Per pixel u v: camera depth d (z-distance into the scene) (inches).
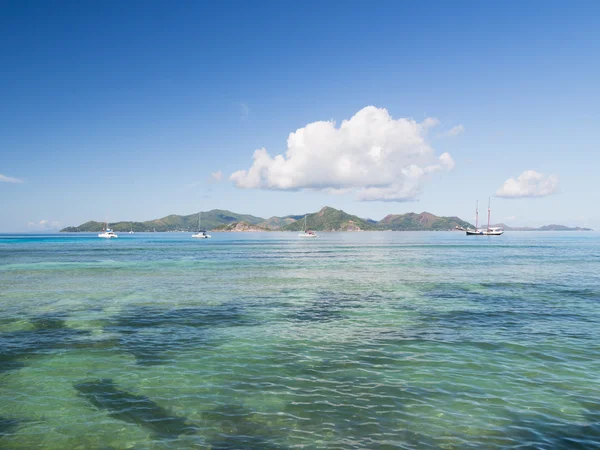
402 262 2974.9
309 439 441.4
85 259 3346.5
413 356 735.1
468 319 1045.2
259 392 573.3
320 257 3636.8
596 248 5251.0
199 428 470.0
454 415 498.0
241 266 2669.8
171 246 6284.5
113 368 681.6
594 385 595.2
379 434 451.5
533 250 4773.6
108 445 435.2
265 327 970.1
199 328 962.1
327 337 874.1
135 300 1353.3
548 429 463.5
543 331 915.4
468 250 4889.3
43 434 459.8
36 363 708.0
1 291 1558.8
